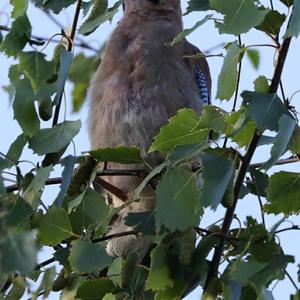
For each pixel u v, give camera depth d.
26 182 6.66
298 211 6.60
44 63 6.52
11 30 6.57
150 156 9.49
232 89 6.49
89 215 6.84
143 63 9.87
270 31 6.37
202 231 6.83
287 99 6.34
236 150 6.40
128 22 10.38
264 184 7.46
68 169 6.67
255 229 6.59
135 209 8.70
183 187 6.20
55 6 7.44
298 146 6.31
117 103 9.82
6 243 5.11
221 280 6.43
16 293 6.63
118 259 6.68
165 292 6.59
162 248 6.60
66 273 6.76
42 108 6.97
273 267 6.11
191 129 6.48
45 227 6.72
